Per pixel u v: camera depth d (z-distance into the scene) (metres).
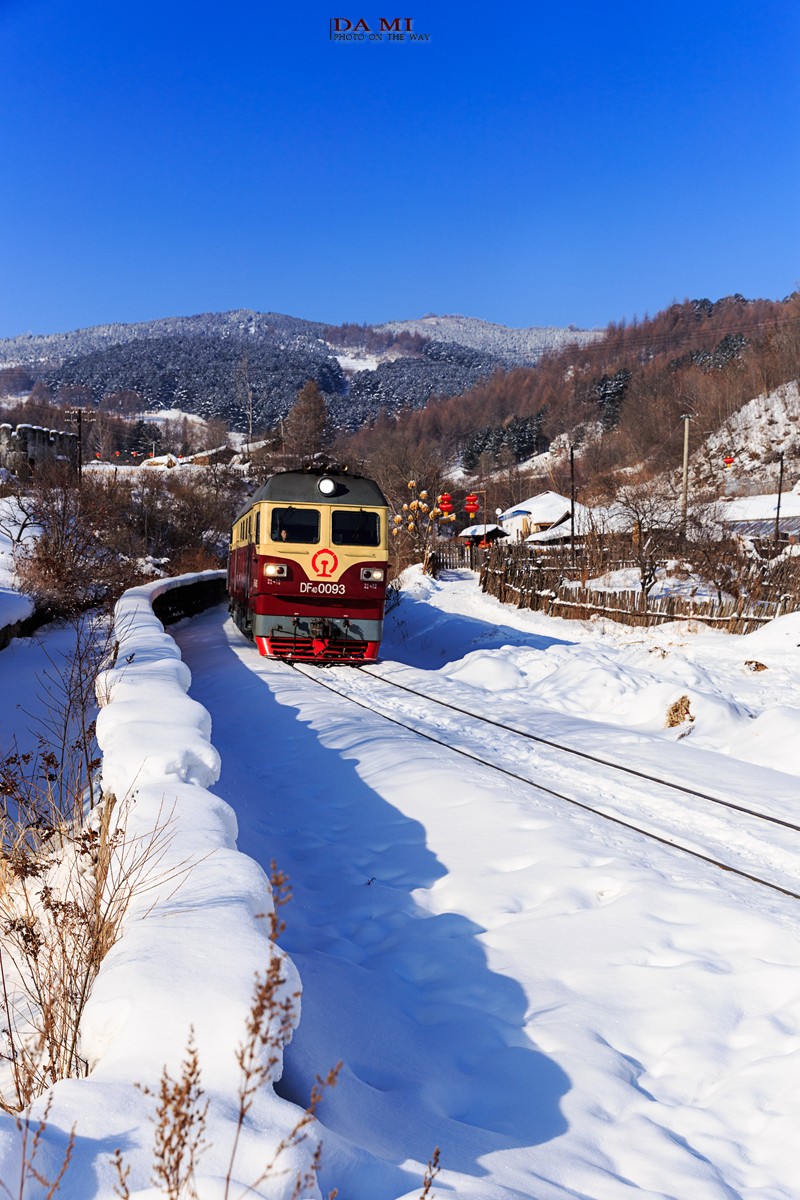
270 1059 2.69
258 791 8.87
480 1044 4.42
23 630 19.39
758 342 117.81
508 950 5.28
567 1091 3.92
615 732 11.47
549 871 6.36
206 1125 2.48
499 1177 3.25
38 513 29.77
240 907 3.63
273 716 12.14
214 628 24.00
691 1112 3.81
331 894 6.43
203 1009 2.93
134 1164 2.35
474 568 56.19
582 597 29.36
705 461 96.25
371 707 12.89
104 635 16.45
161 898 3.83
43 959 4.57
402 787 8.53
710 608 25.19
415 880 6.54
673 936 5.32
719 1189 3.31
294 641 17.31
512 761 9.77
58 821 6.21
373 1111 3.63
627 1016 4.56
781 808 8.04
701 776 9.13
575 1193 3.25
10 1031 3.93
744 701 14.73
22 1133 2.34
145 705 7.15
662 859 6.63
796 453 90.31
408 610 31.86
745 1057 4.22
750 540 38.03
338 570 17.25
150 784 5.39
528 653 18.58
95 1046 3.00
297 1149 2.46
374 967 5.28
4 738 9.82
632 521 35.34
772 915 5.57
